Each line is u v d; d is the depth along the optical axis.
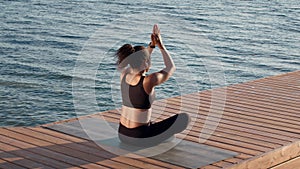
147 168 4.20
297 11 28.58
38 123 10.57
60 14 26.48
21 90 13.16
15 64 16.08
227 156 4.46
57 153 4.52
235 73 14.73
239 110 5.94
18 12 27.17
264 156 4.53
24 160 4.33
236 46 18.81
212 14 26.70
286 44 19.48
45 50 18.20
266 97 6.57
